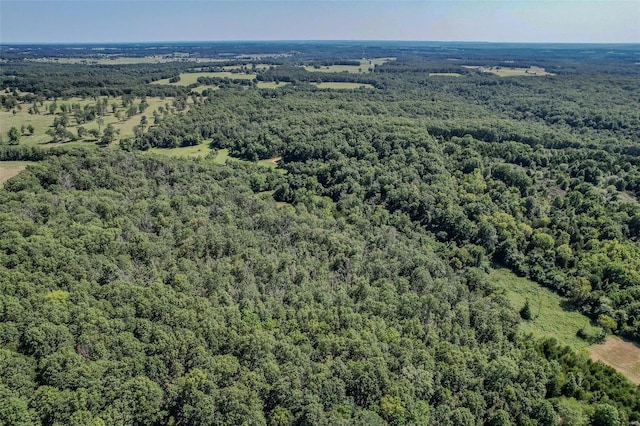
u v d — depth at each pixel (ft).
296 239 358.23
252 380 207.21
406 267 329.52
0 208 341.62
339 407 203.21
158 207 376.89
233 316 250.16
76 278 268.00
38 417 186.50
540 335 308.19
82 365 204.85
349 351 233.35
